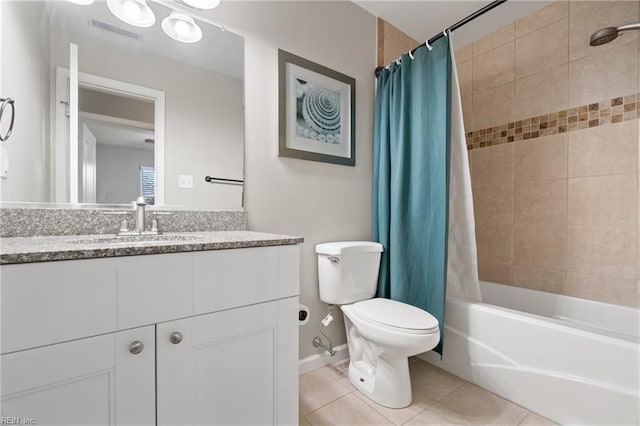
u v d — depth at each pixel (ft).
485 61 7.41
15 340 1.99
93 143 3.80
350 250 5.34
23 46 3.38
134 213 3.95
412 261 5.60
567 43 6.04
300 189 5.49
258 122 5.01
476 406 4.54
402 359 4.59
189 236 3.85
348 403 4.65
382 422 4.21
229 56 4.75
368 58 6.60
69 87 3.66
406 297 5.57
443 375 5.41
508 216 6.98
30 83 3.41
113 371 2.35
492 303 7.04
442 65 5.24
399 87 5.95
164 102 4.28
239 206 4.83
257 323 3.15
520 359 4.54
